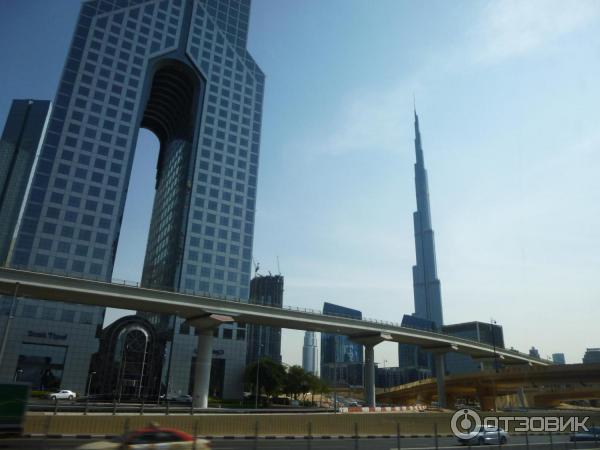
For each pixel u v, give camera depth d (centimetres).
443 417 4241
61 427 2706
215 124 13438
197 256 11781
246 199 13238
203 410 4981
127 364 8281
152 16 13000
